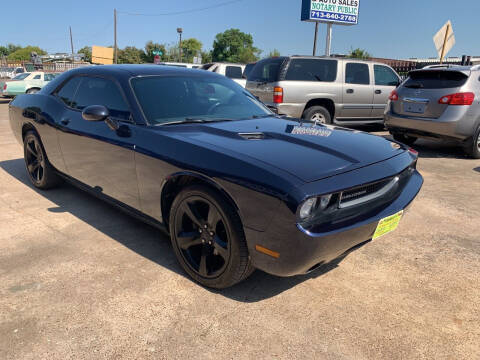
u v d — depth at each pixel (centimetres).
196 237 243
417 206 399
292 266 201
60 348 192
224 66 1248
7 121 1020
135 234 320
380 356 191
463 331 210
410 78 640
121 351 191
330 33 1883
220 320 215
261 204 198
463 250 304
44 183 413
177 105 302
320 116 775
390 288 250
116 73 321
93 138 309
